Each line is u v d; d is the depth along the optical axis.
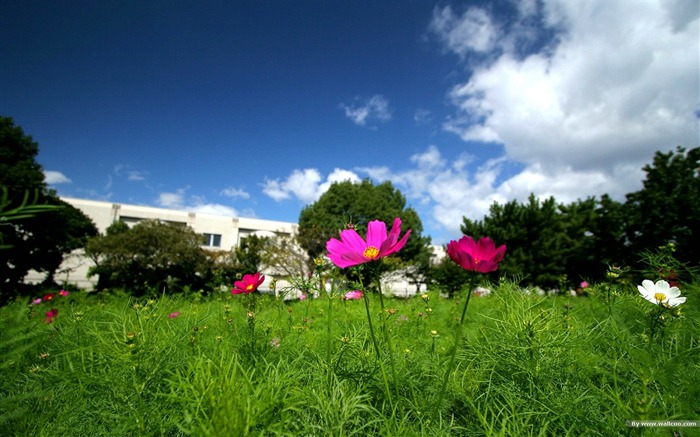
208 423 0.85
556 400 1.28
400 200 27.86
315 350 2.09
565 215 21.28
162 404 1.20
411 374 1.64
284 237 19.73
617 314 2.12
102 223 30.62
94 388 1.30
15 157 18.56
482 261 1.02
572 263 16.70
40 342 1.78
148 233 19.25
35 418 1.17
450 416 1.43
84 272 26.55
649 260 2.34
